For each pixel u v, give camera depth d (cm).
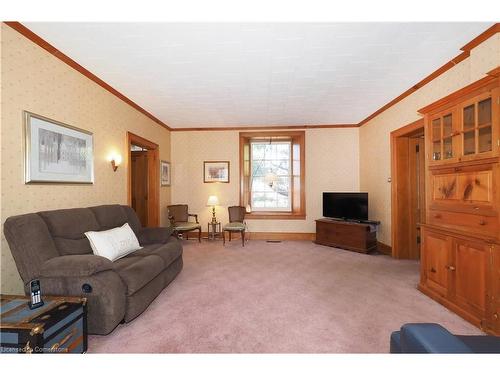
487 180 197
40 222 201
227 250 463
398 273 334
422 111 267
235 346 177
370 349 174
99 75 304
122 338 187
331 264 375
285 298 256
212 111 456
